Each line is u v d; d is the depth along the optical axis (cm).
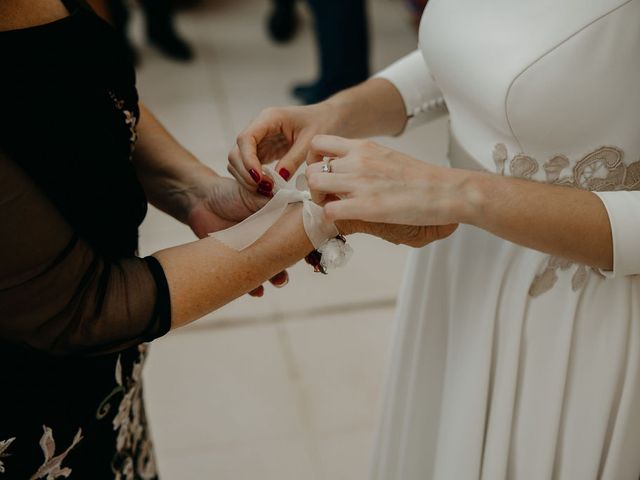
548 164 86
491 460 102
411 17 394
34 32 71
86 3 85
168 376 199
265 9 416
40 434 82
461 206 74
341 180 73
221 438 182
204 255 77
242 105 324
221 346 208
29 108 69
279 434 184
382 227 80
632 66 78
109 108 79
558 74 79
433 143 293
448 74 92
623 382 93
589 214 76
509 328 96
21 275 66
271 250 79
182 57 357
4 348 75
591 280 90
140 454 110
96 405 89
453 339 104
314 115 100
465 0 88
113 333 73
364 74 306
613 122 81
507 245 95
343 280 232
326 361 204
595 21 77
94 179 76
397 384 117
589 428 96
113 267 74
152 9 345
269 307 221
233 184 96
